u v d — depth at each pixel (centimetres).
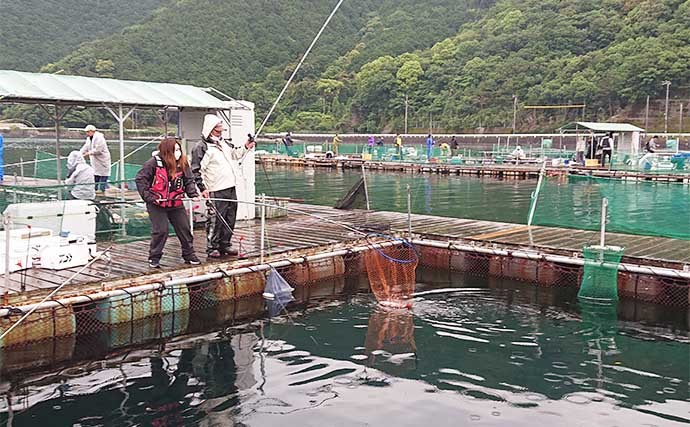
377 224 1071
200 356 595
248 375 547
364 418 464
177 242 888
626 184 2077
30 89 851
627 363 582
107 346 618
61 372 550
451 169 2883
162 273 712
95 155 978
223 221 784
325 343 632
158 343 629
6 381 529
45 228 747
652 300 792
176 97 983
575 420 462
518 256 894
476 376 547
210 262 768
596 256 814
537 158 2959
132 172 1047
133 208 854
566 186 2122
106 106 930
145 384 525
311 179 2652
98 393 506
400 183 2452
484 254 926
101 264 740
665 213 1377
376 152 3369
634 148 2769
